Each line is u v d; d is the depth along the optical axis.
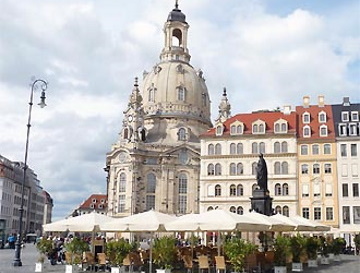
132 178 125.69
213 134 103.31
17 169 165.00
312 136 97.50
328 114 100.50
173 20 155.62
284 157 97.50
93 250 42.62
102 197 197.88
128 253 38.03
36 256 63.00
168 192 127.56
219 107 147.88
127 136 133.88
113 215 126.31
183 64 150.88
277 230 44.31
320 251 52.25
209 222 33.12
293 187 95.81
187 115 140.50
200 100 146.62
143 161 128.75
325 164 95.62
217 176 100.88
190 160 130.38
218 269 34.72
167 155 128.88
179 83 143.88
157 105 142.25
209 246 49.84
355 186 93.56
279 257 38.69
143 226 35.66
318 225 51.47
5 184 145.25
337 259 57.31
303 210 95.19
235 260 33.25
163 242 36.09
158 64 150.75
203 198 101.12
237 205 98.69
